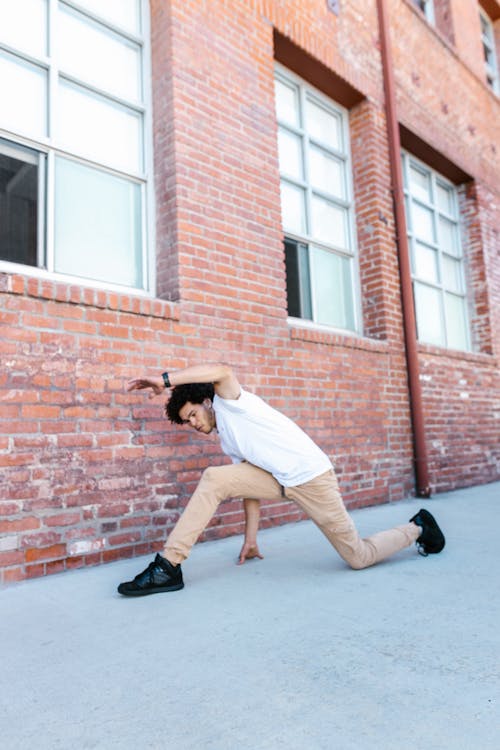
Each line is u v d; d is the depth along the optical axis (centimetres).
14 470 284
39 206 341
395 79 650
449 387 650
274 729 138
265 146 456
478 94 838
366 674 167
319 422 462
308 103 568
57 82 359
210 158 409
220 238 405
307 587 261
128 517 328
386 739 132
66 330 313
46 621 221
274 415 278
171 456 353
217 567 300
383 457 523
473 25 863
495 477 710
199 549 345
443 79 749
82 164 367
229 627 210
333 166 584
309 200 541
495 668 169
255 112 452
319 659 179
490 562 303
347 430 489
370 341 529
